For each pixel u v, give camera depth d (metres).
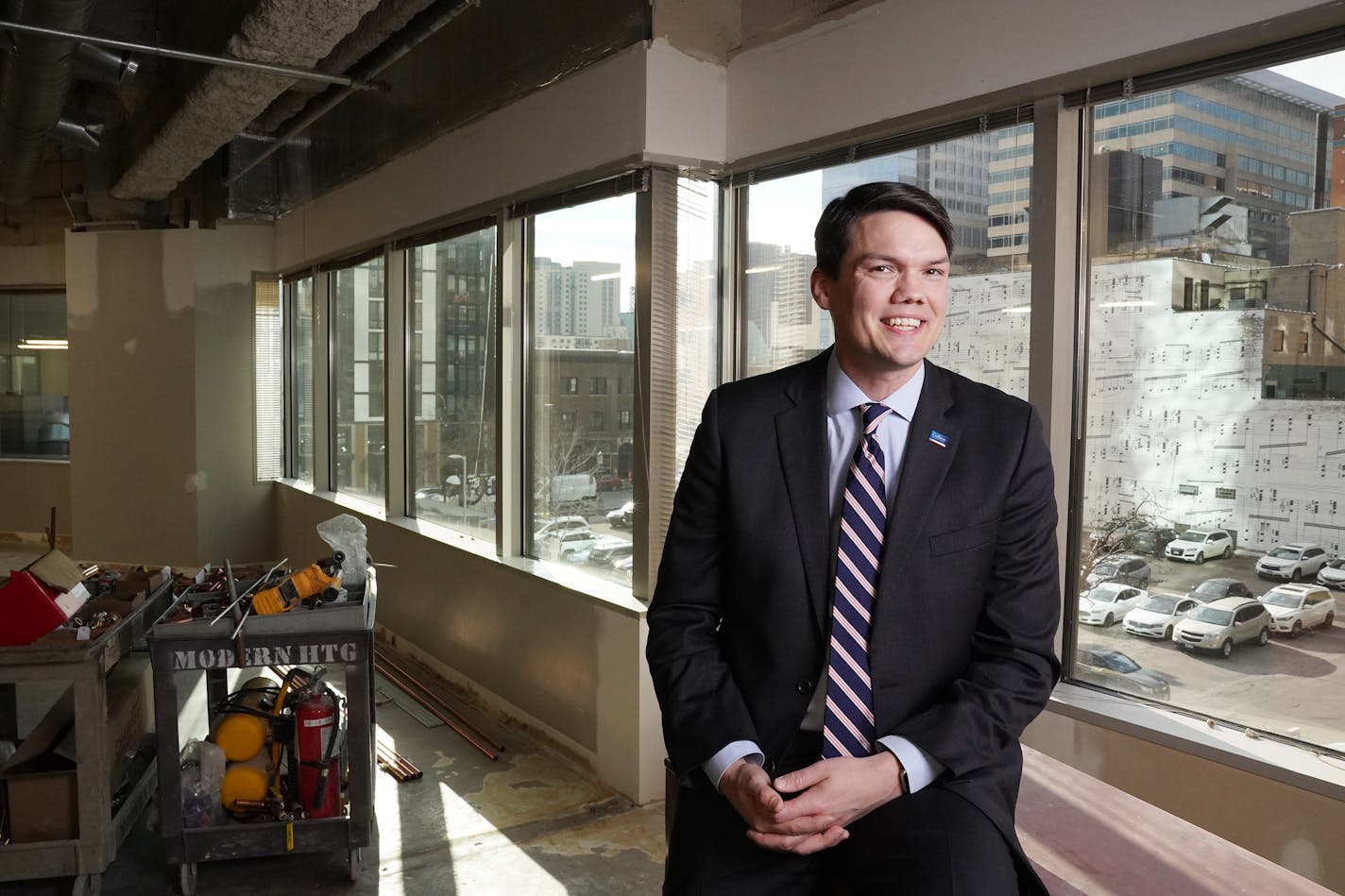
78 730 2.80
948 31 2.75
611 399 3.88
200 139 5.43
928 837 1.22
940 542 1.35
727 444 1.47
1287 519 2.16
